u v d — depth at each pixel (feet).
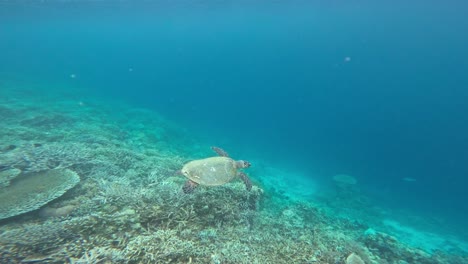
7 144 32.65
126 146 43.55
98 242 15.20
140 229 17.19
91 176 25.61
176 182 27.81
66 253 13.89
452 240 49.34
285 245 21.79
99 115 74.13
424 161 112.68
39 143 33.42
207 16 205.26
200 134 94.53
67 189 20.94
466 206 67.87
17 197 19.03
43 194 19.74
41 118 55.06
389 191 71.31
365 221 49.44
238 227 22.08
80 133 45.68
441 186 81.15
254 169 67.26
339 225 38.81
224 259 16.47
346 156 101.09
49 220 17.79
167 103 166.20
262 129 136.15
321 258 21.06
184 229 18.58
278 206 37.42
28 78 140.36
